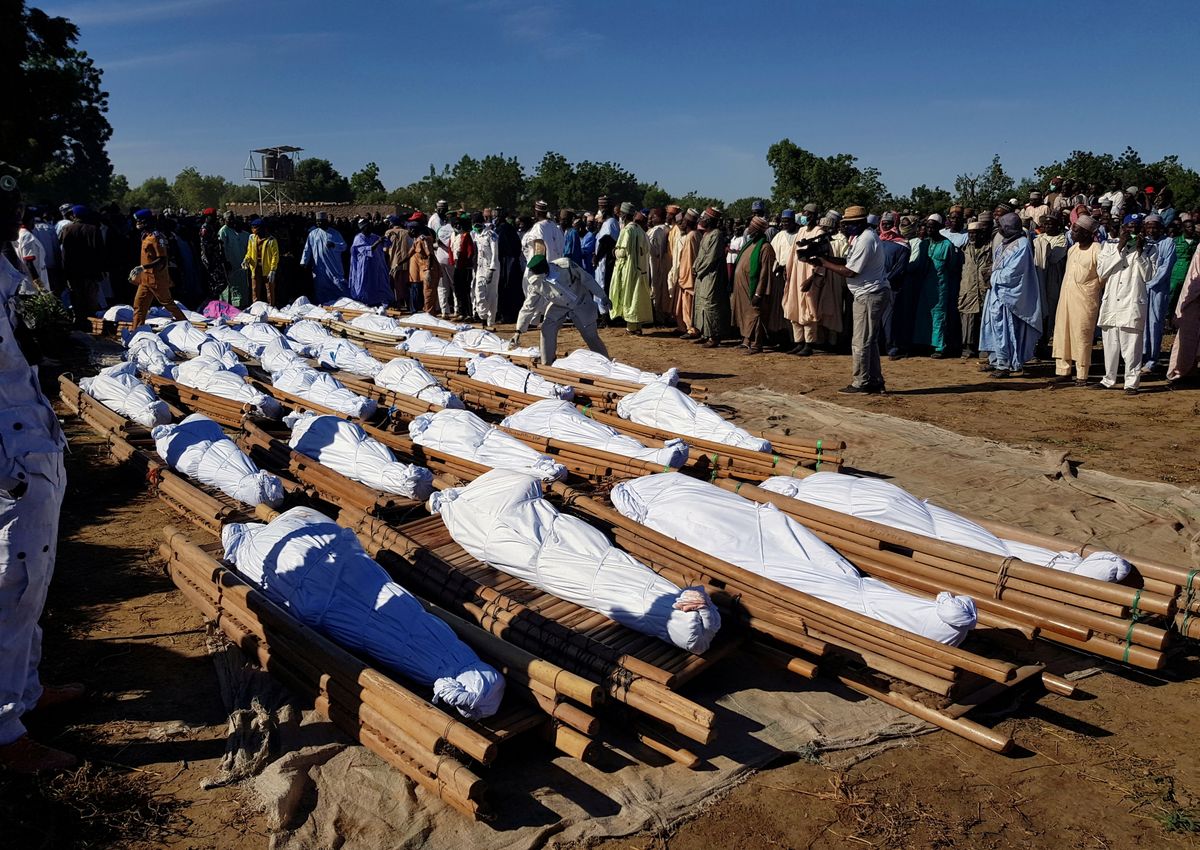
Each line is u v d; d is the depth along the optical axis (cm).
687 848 323
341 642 418
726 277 1368
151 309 1367
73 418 884
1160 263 1127
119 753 365
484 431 694
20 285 351
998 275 1123
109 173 6481
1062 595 455
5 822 321
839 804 348
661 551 511
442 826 327
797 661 427
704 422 747
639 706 378
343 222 1841
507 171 5722
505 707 379
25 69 2550
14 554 331
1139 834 333
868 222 1002
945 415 948
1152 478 737
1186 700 427
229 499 619
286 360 1059
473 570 509
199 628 469
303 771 352
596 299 1055
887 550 522
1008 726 405
